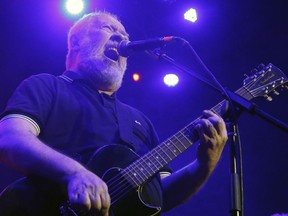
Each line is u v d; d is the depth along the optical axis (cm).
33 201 216
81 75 288
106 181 226
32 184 221
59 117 256
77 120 259
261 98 269
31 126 239
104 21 309
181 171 273
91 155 246
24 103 246
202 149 253
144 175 233
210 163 256
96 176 209
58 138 251
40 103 251
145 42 272
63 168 210
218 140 248
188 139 253
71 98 266
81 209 198
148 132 296
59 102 260
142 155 268
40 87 260
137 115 296
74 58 306
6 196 218
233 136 228
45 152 218
